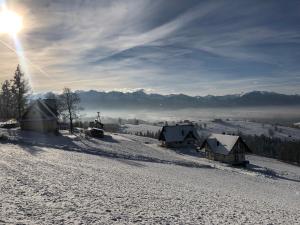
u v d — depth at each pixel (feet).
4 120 336.90
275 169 263.90
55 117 280.92
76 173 99.30
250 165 264.31
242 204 84.38
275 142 599.16
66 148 192.24
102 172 111.04
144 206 65.36
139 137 393.70
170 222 54.95
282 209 85.71
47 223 44.91
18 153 135.85
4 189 62.75
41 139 230.27
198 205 74.33
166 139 325.62
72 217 49.52
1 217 44.29
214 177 153.69
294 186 165.58
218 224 58.18
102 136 300.61
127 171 125.80
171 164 193.26
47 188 70.03
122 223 50.19
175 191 91.81
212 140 278.67
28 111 270.87
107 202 64.28
